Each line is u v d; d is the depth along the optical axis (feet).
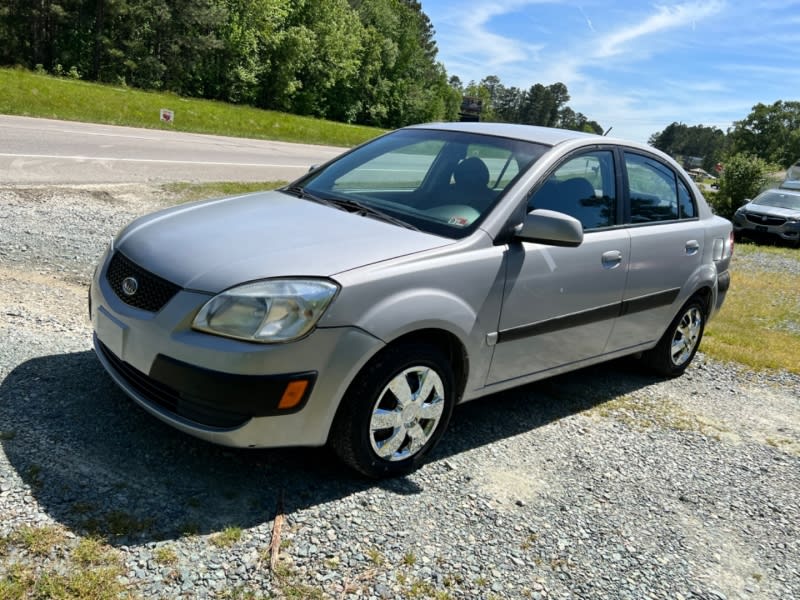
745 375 19.16
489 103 395.14
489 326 11.25
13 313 14.79
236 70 177.88
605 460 12.66
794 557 10.50
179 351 8.98
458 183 12.43
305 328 8.97
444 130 14.33
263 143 84.43
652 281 14.75
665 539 10.41
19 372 12.01
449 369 10.84
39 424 10.44
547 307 12.22
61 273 18.51
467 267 10.69
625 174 14.35
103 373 12.48
